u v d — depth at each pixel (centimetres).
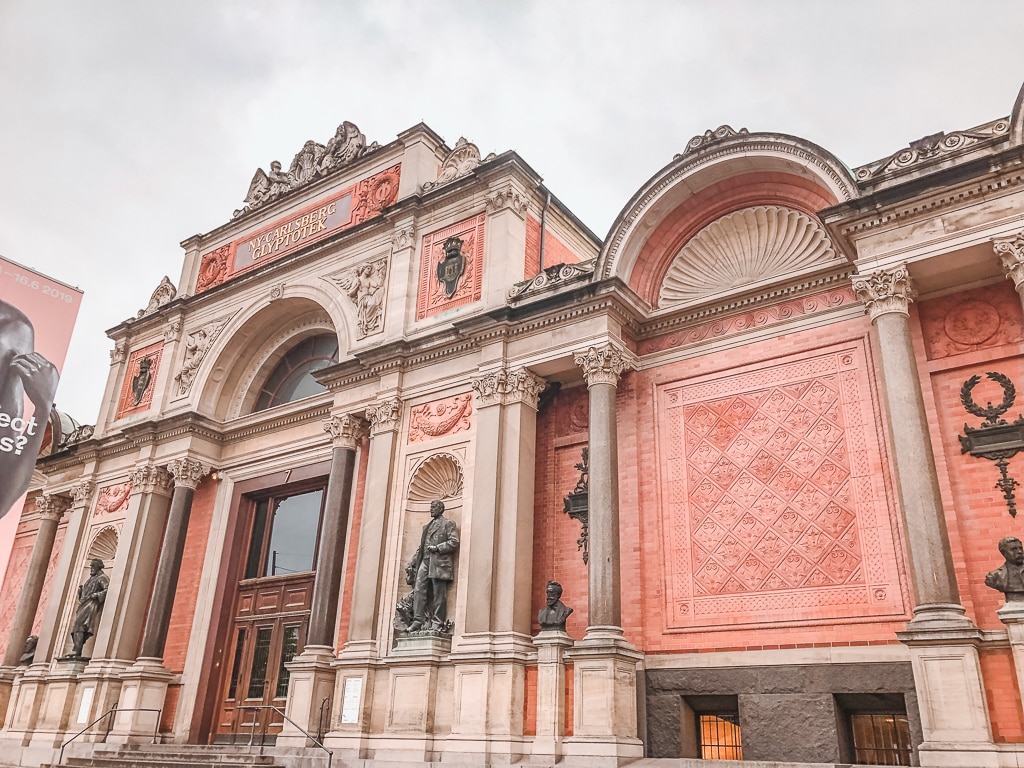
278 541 2136
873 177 1326
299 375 2350
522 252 1830
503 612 1462
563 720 1341
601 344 1537
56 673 2155
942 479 1241
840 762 1198
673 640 1402
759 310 1523
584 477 1599
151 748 1784
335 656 1717
